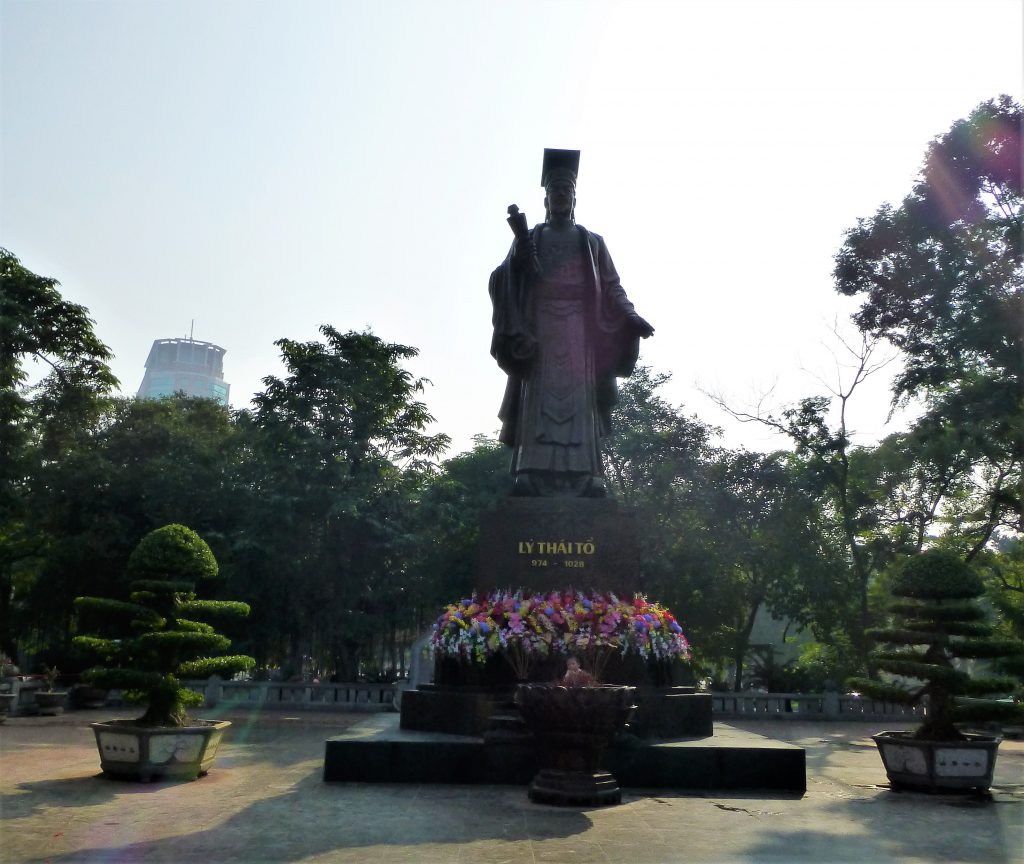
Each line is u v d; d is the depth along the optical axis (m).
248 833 7.87
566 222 15.22
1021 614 23.12
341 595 32.44
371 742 10.87
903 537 31.56
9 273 28.75
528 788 10.30
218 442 37.03
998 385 24.53
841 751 17.66
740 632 35.19
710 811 9.21
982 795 11.08
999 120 24.45
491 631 12.02
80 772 12.11
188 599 12.51
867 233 26.92
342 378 32.81
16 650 38.34
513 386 15.32
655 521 32.25
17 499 29.75
